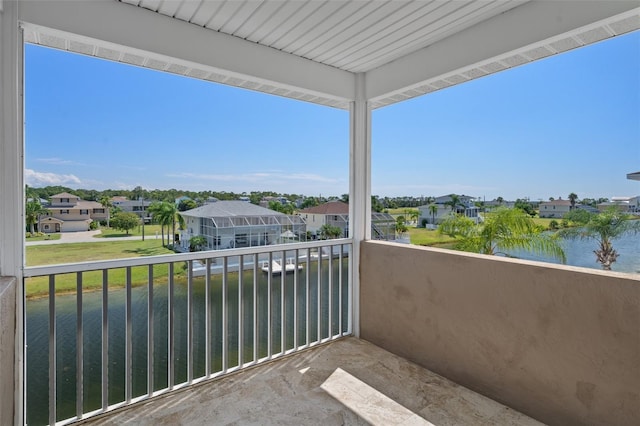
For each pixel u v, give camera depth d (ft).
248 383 8.19
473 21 7.67
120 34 6.88
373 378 8.46
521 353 7.09
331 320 10.69
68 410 6.95
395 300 9.78
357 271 10.98
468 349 8.03
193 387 7.98
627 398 5.74
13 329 5.86
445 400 7.55
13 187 6.04
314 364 9.18
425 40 8.56
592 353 6.12
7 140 5.98
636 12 5.74
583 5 6.23
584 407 6.22
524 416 6.98
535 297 6.86
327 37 8.37
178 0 6.82
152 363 7.55
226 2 6.88
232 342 9.40
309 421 6.81
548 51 7.19
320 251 10.40
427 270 8.93
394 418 6.91
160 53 7.33
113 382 7.59
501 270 7.41
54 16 6.27
